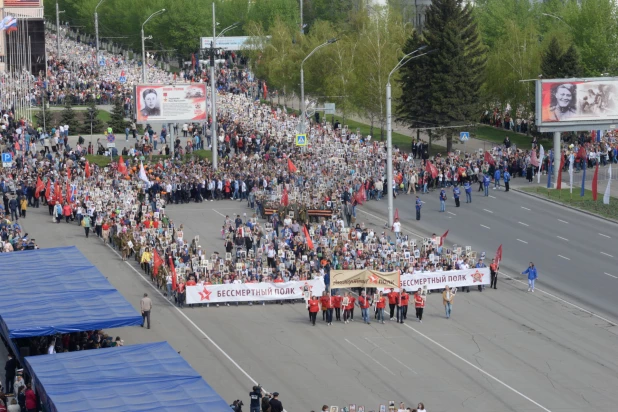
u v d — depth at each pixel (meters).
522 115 146.88
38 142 128.12
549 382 60.88
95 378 48.53
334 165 110.75
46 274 66.00
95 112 137.75
